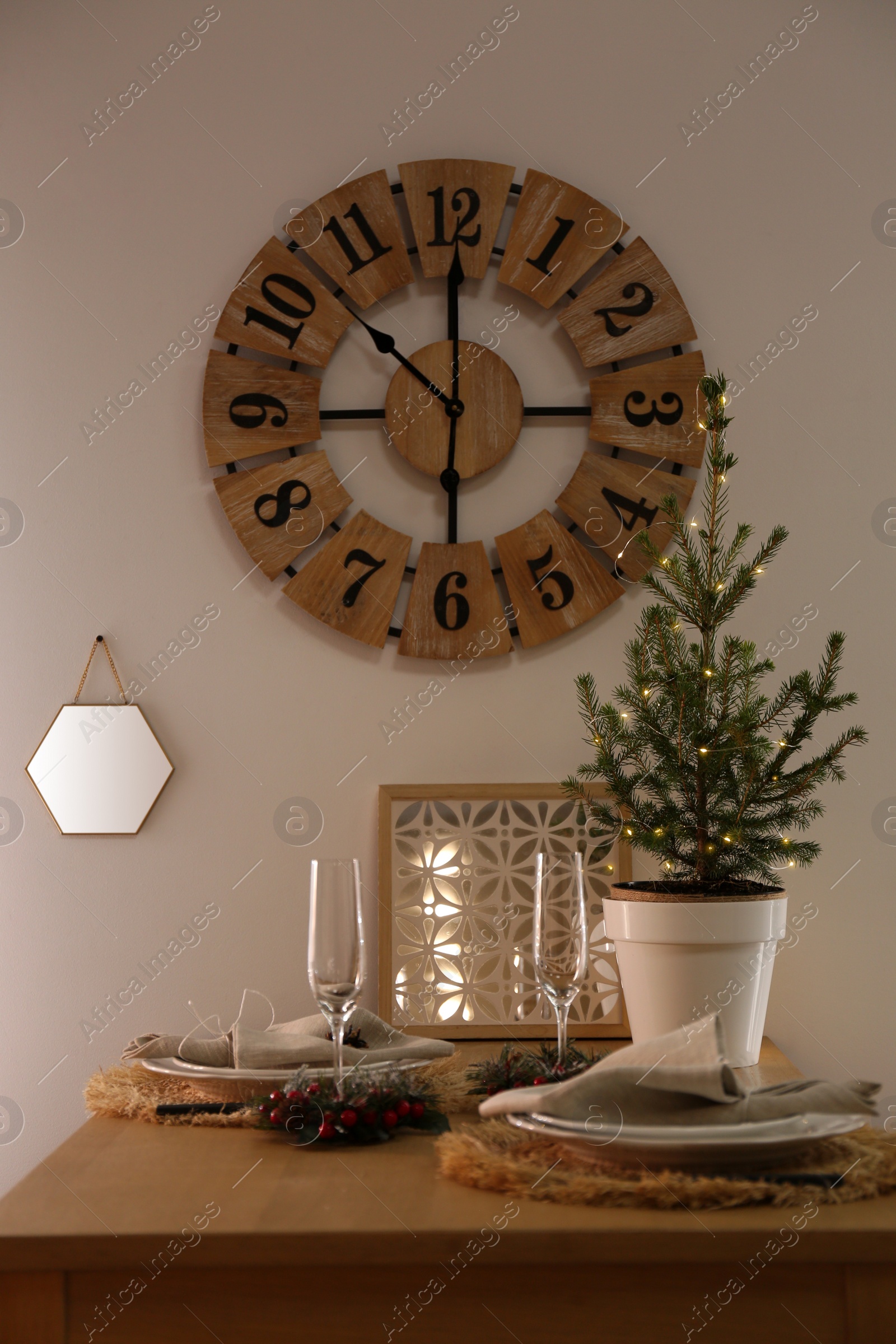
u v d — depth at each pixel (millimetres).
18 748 1550
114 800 1528
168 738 1549
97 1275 752
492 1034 1480
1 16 1593
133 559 1568
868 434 1586
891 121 1599
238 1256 721
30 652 1561
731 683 1304
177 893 1530
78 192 1593
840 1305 736
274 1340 748
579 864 1038
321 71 1601
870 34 1602
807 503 1577
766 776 1275
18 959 1522
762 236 1597
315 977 958
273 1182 831
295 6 1602
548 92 1604
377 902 1511
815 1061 1514
